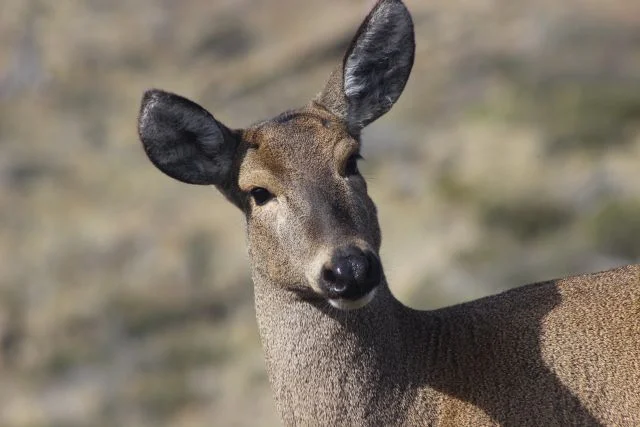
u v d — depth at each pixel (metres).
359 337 19.16
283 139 19.31
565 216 54.22
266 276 19.52
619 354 18.86
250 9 112.62
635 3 85.19
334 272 18.05
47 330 58.44
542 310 19.50
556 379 18.88
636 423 18.59
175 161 19.83
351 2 106.50
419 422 19.16
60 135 94.88
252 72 98.56
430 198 59.00
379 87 20.08
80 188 81.44
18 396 53.34
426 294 47.34
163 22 114.62
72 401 52.16
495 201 55.28
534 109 66.75
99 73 108.44
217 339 55.28
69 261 66.19
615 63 75.31
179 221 69.50
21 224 74.88
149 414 50.03
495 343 19.30
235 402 49.19
